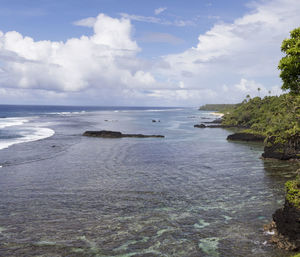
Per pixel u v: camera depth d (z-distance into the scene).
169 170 38.06
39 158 44.56
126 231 19.61
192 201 25.62
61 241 18.09
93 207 23.91
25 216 21.84
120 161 43.97
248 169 39.31
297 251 16.89
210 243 18.02
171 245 17.78
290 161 45.38
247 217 22.03
